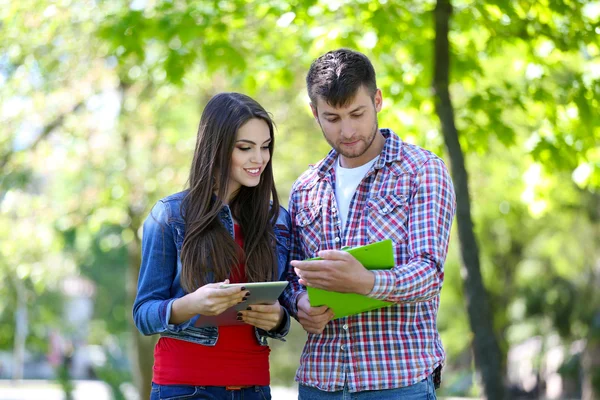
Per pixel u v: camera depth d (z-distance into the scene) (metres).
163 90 11.66
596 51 7.31
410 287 3.38
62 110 12.12
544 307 18.44
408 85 7.40
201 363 3.61
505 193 12.46
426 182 3.64
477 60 7.40
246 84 8.23
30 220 12.64
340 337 3.69
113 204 12.08
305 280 3.35
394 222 3.69
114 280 28.98
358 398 3.64
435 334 3.77
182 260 3.66
